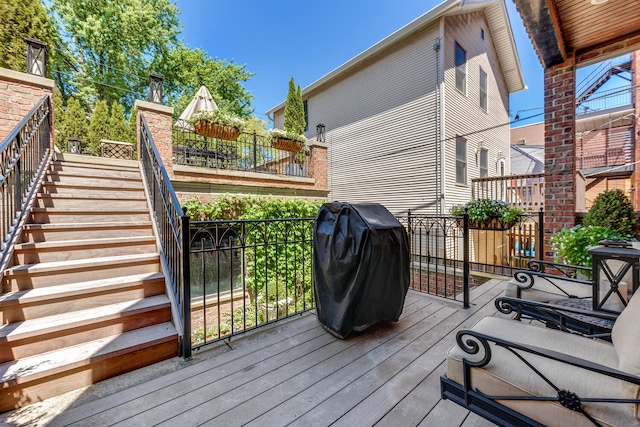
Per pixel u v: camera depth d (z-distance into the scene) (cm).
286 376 181
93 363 177
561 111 363
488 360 114
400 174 791
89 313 213
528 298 235
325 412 150
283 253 541
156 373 186
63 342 193
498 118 971
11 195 253
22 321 200
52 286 233
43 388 163
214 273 490
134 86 1413
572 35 333
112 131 834
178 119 615
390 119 812
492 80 930
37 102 381
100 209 330
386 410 151
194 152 577
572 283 229
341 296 227
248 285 510
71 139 622
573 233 309
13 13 484
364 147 890
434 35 702
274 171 696
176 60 1529
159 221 322
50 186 337
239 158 686
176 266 239
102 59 1340
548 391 100
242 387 171
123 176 416
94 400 160
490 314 280
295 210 581
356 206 240
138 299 248
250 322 463
